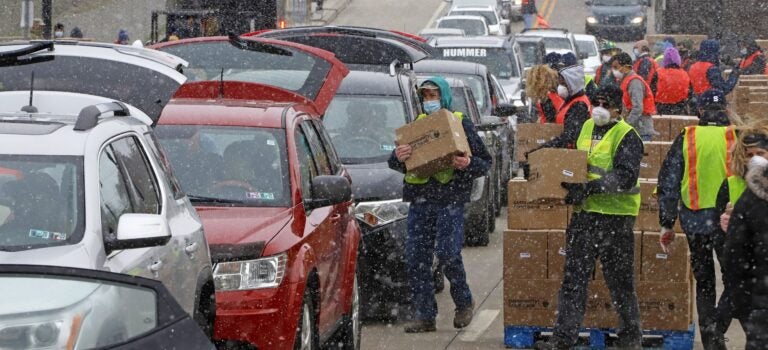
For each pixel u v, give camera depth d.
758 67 56.81
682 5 71.00
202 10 64.56
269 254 15.55
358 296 19.69
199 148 17.70
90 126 12.89
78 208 11.94
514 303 20.00
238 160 17.50
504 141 37.53
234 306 15.21
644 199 19.59
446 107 20.95
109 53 16.12
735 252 15.30
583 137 18.88
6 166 12.30
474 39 51.75
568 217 19.84
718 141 18.45
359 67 27.06
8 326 9.77
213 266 15.32
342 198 17.48
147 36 92.25
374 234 21.97
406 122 24.66
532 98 26.31
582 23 115.69
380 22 113.25
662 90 40.88
